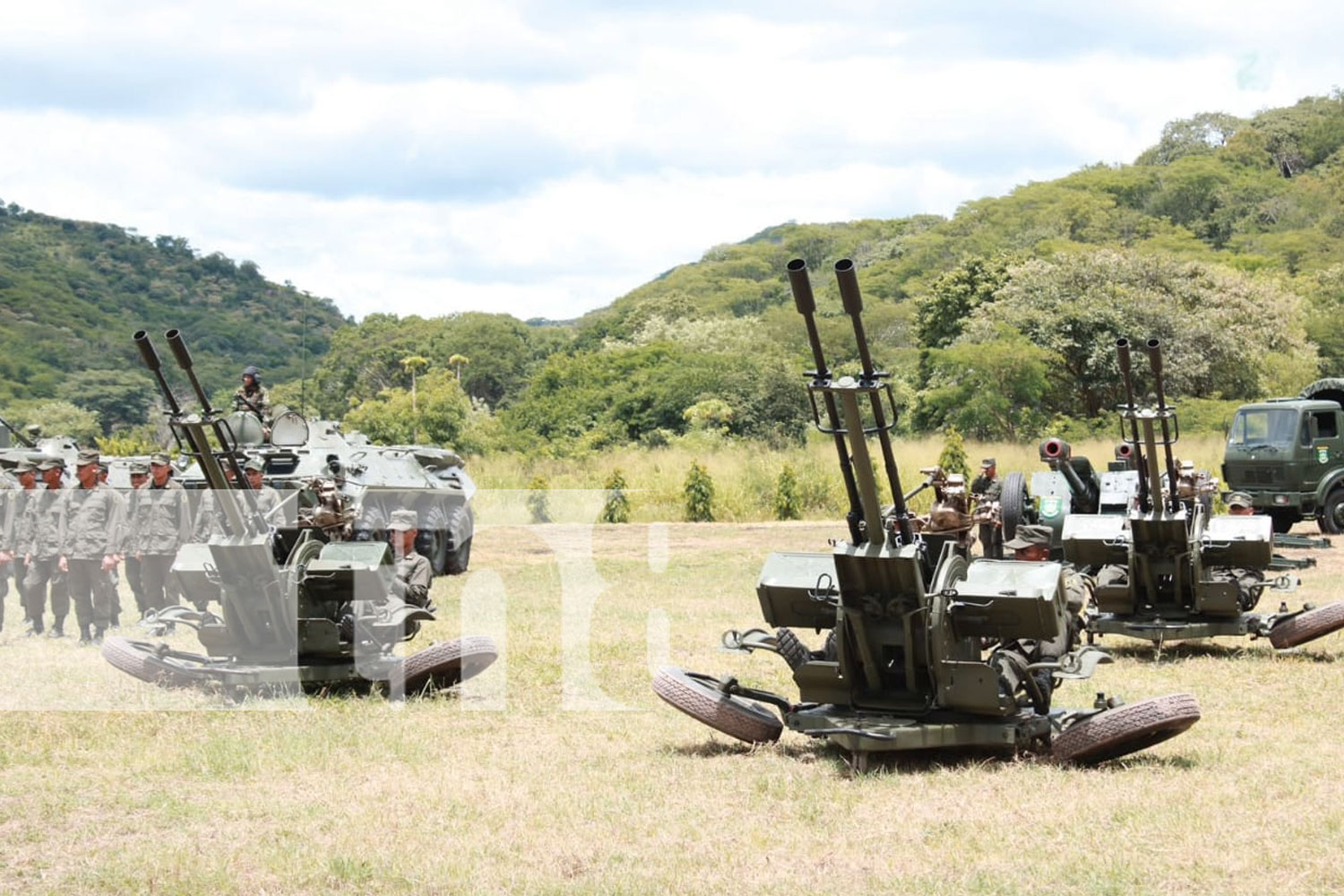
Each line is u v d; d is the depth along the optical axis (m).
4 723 8.50
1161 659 11.09
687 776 7.21
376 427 41.47
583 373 56.44
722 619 13.60
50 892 5.47
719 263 111.06
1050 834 6.07
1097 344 43.38
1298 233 78.31
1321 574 16.62
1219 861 5.65
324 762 7.55
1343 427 22.86
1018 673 7.64
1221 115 108.50
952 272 52.44
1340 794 6.69
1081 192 89.88
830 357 60.78
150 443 32.84
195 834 6.23
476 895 5.39
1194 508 11.48
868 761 7.43
